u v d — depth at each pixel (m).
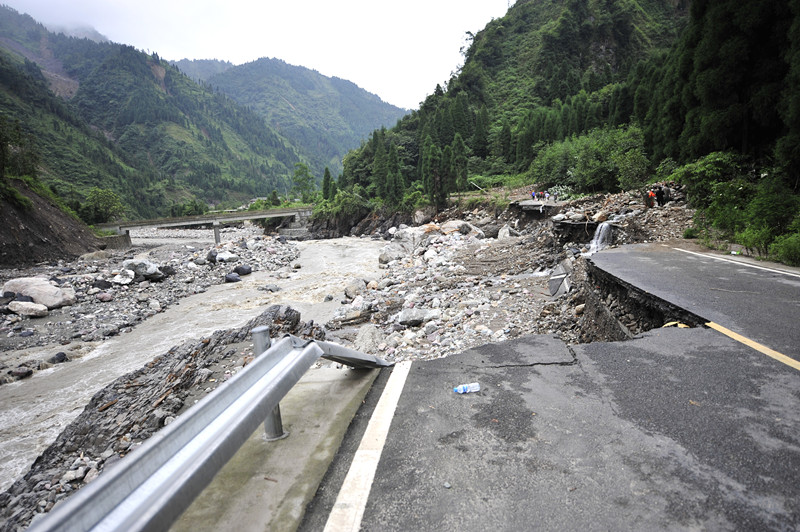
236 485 1.98
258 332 2.38
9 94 179.50
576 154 35.66
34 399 9.49
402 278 19.38
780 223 9.57
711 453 2.15
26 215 33.78
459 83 97.75
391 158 59.00
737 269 7.84
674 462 2.08
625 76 77.12
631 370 3.32
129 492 1.23
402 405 2.81
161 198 189.38
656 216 15.33
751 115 16.25
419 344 9.67
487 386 3.08
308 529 1.68
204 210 132.38
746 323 4.50
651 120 26.25
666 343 3.95
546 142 51.06
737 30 16.77
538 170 42.78
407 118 94.19
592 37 103.62
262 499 1.87
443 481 1.97
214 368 6.56
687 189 16.28
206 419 1.68
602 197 22.59
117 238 48.88
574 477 1.98
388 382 3.24
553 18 115.75
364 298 16.16
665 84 22.45
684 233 13.14
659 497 1.82
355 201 63.75
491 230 33.03
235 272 25.91
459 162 54.56
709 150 18.09
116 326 15.40
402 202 55.03
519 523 1.68
